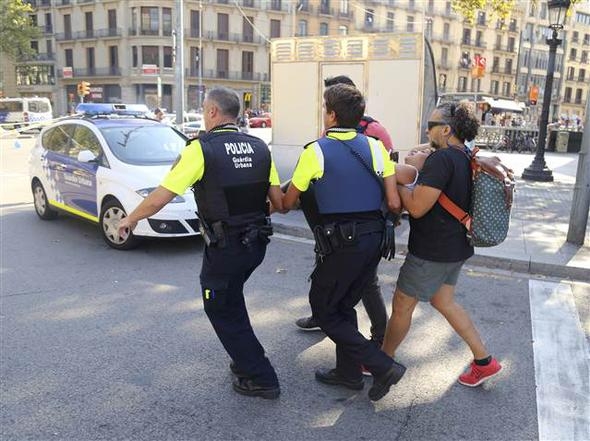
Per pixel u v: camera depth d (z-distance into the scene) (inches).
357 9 2395.4
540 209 364.5
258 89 2233.0
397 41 323.9
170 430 118.4
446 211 122.7
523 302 201.3
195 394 133.2
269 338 166.1
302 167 119.6
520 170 611.2
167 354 153.9
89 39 2129.7
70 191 290.4
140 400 130.0
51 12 2214.6
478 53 2741.1
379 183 122.3
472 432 120.0
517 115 1412.4
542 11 2842.0
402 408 128.8
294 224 298.5
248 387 131.4
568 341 167.6
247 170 121.8
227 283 123.2
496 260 241.9
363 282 126.3
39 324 173.6
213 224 120.4
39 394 131.9
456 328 135.8
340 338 125.1
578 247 261.3
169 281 216.5
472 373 138.0
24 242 273.7
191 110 2107.5
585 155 257.8
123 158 268.8
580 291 215.2
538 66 2920.8
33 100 1218.6
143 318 179.3
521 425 122.7
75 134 298.2
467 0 531.8
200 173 117.6
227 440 115.5
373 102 334.3
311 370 146.4
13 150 769.6
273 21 2218.3
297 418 124.0
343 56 340.2
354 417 124.9
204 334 167.3
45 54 2250.2
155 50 2048.5
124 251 258.5
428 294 128.9
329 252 119.6
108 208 260.2
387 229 123.6
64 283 213.0
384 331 155.8
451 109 124.0
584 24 3075.8
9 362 147.9
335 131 121.8
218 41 2110.0
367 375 144.2
